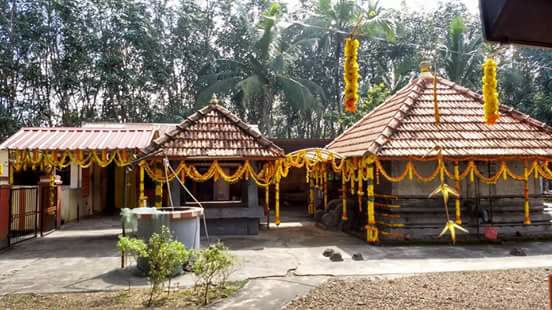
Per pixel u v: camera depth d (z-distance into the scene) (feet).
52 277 22.03
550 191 59.88
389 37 54.65
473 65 68.33
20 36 63.87
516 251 27.17
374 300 17.57
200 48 85.20
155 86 77.66
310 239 33.68
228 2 87.97
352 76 22.15
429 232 32.27
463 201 33.60
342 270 23.03
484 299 17.46
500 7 7.09
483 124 34.86
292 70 88.33
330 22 68.59
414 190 33.68
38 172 44.88
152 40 73.26
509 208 33.91
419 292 18.62
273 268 23.59
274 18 65.00
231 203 35.60
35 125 69.92
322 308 16.71
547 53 78.74
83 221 47.50
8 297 18.58
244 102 71.00
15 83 67.56
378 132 33.96
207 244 31.01
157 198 33.50
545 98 71.61
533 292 18.31
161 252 18.24
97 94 73.26
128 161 34.37
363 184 37.86
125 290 19.57
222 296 18.53
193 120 36.58
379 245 30.83
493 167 34.35
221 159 34.01
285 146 59.06
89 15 70.59
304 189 67.56
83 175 52.75
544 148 32.37
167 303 17.61
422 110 36.04
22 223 35.65
